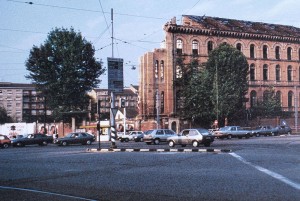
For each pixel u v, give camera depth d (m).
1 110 106.38
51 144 45.50
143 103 62.44
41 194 9.52
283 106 68.75
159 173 12.98
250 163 15.30
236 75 55.97
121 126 65.00
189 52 63.00
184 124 60.66
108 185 10.77
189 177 11.83
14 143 40.53
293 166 13.98
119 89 28.25
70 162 17.94
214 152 22.34
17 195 9.41
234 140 39.88
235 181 10.76
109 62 27.94
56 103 55.75
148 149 24.98
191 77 59.06
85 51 56.25
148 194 9.26
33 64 55.66
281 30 72.94
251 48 67.88
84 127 56.00
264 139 39.22
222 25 66.94
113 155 21.69
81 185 10.90
